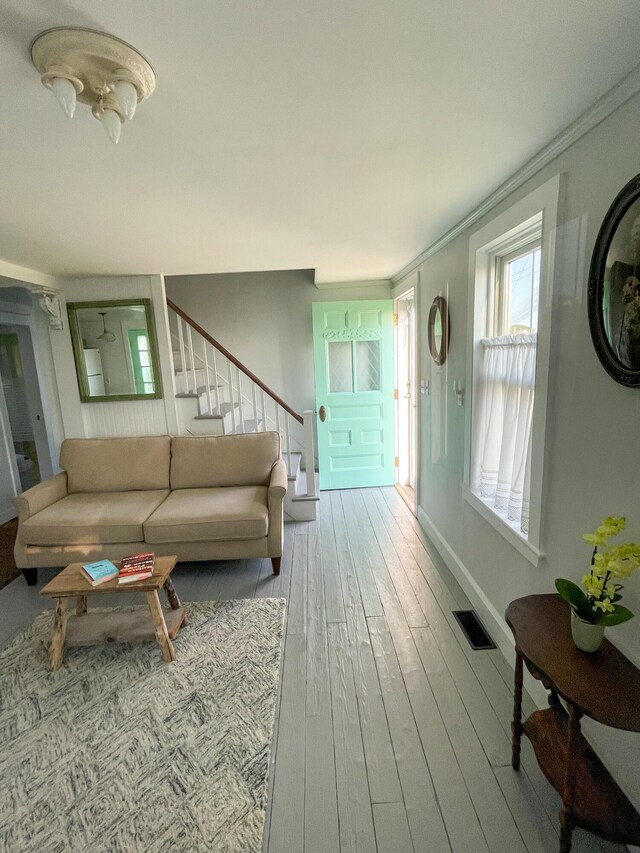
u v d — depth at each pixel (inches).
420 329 134.8
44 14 33.0
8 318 149.0
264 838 53.2
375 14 33.9
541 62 40.9
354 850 51.7
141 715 71.1
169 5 32.3
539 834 52.6
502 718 68.8
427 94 45.6
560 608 58.5
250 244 105.6
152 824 54.9
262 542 112.3
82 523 110.0
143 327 141.7
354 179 67.5
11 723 70.3
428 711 70.4
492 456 87.4
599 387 52.7
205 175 63.2
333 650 84.9
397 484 185.2
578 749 46.4
